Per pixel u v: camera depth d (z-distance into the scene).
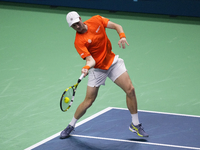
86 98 9.72
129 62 17.30
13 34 21.72
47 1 26.80
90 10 27.09
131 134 10.15
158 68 16.50
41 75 15.52
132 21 24.56
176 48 19.45
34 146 9.46
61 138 9.92
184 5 24.44
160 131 10.33
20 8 27.44
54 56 18.12
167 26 23.55
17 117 11.61
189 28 23.14
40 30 22.55
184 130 10.39
